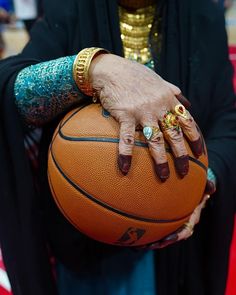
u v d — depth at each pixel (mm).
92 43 777
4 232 803
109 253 865
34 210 797
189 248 915
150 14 798
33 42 799
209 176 800
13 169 774
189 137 618
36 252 811
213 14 831
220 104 875
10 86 704
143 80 611
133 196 604
